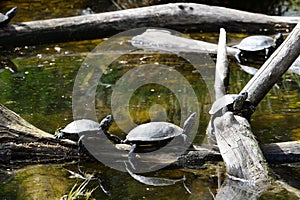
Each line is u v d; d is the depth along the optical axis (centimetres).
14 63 1817
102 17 2017
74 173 1096
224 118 1154
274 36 2036
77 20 2011
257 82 1274
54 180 1066
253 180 1023
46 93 1539
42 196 1003
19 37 1975
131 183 1051
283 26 2048
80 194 1009
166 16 2020
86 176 1082
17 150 1148
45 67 1770
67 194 1009
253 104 1266
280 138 1216
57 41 2019
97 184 1049
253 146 1080
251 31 2053
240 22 2034
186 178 1065
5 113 1166
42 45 2006
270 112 1362
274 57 1288
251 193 991
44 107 1434
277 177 1045
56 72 1720
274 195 980
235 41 1980
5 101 1478
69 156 1152
